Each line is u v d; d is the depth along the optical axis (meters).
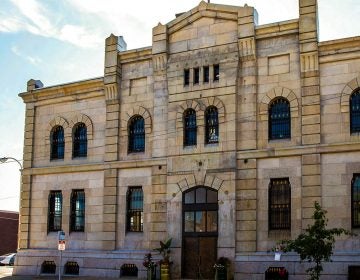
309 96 27.73
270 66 29.19
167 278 29.09
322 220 23.02
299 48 28.31
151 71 32.72
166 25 32.22
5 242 57.78
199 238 29.55
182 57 31.55
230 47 30.20
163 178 31.06
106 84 33.53
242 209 28.52
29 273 34.69
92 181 33.75
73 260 33.25
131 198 32.41
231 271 28.03
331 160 26.94
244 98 29.45
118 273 31.42
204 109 30.33
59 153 35.69
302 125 27.70
